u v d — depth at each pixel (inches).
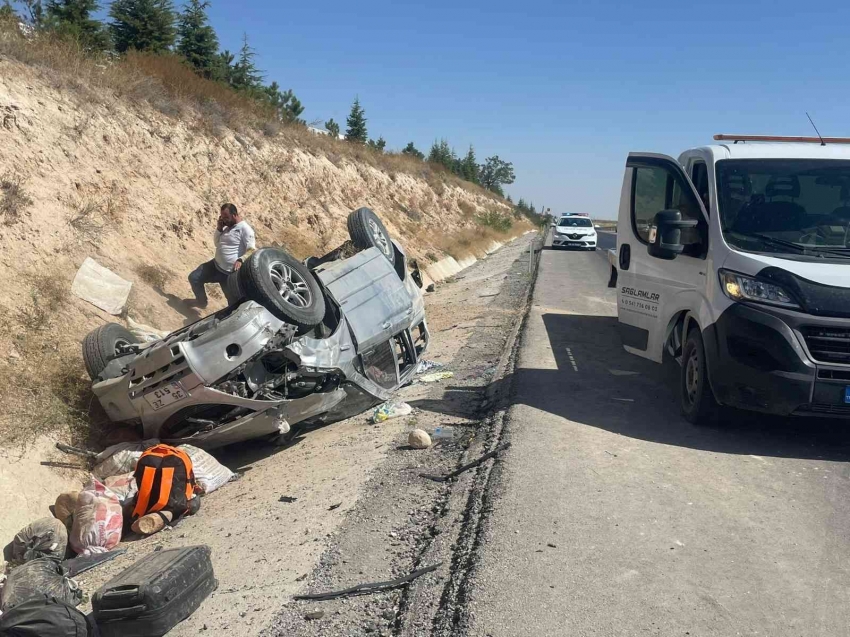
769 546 161.8
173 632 151.1
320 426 304.3
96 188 446.6
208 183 589.3
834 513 179.3
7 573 189.0
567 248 1366.9
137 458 242.5
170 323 404.8
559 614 135.9
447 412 290.7
